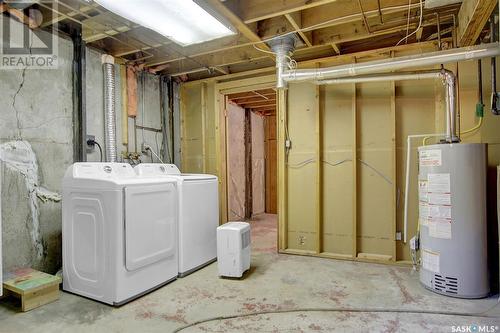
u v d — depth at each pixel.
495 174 2.76
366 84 3.42
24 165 2.68
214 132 4.52
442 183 2.50
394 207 3.25
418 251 3.02
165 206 2.76
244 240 2.95
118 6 2.33
